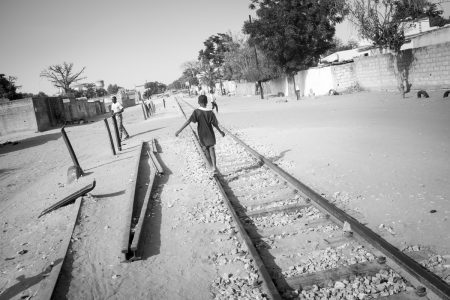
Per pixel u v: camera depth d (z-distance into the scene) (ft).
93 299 14.55
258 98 143.43
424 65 73.15
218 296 13.42
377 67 89.20
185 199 25.18
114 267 16.94
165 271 15.94
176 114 117.60
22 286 16.49
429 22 119.96
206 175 30.53
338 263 14.10
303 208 20.15
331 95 100.63
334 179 25.09
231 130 57.82
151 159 39.88
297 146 38.22
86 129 116.06
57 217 25.27
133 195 25.34
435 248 14.34
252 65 171.53
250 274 14.23
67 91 268.00
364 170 26.27
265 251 15.97
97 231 21.63
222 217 20.58
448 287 10.92
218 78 275.59
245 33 111.24
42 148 79.77
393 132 38.83
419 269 11.96
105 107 258.16
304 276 13.47
